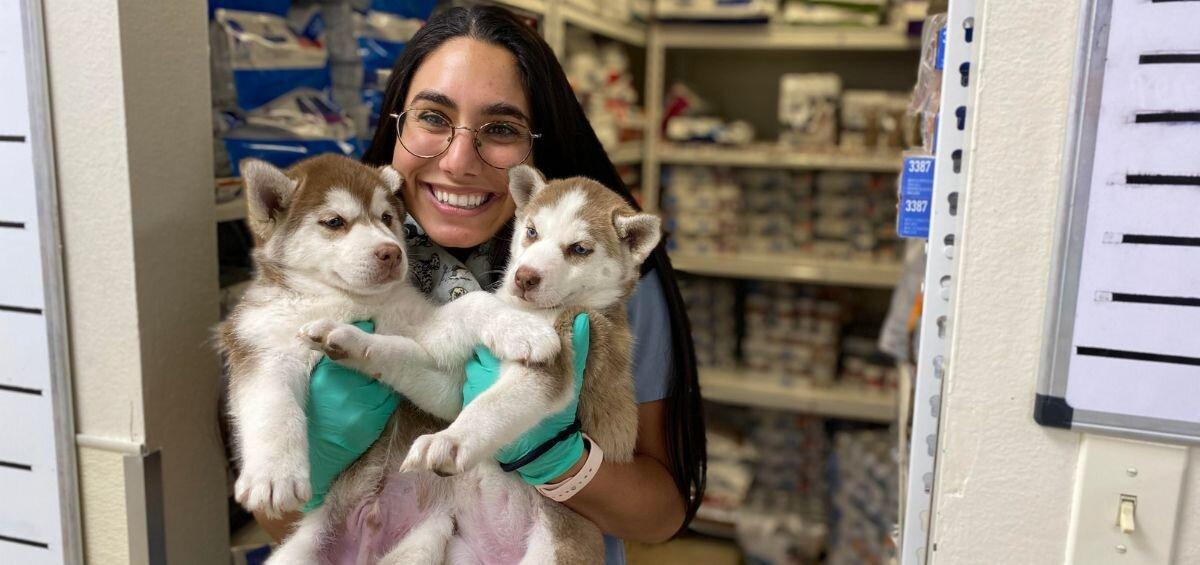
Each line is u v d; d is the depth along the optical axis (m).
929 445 1.04
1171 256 0.85
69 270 1.32
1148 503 0.90
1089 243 0.87
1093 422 0.90
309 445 1.19
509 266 1.37
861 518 2.99
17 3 1.24
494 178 1.38
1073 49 0.86
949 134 0.97
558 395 1.14
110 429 1.35
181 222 1.39
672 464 1.48
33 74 1.26
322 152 1.74
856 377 3.40
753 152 3.37
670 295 1.49
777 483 3.42
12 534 1.41
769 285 3.56
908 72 3.63
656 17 3.43
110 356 1.33
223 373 1.46
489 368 1.19
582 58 2.83
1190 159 0.83
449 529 1.24
